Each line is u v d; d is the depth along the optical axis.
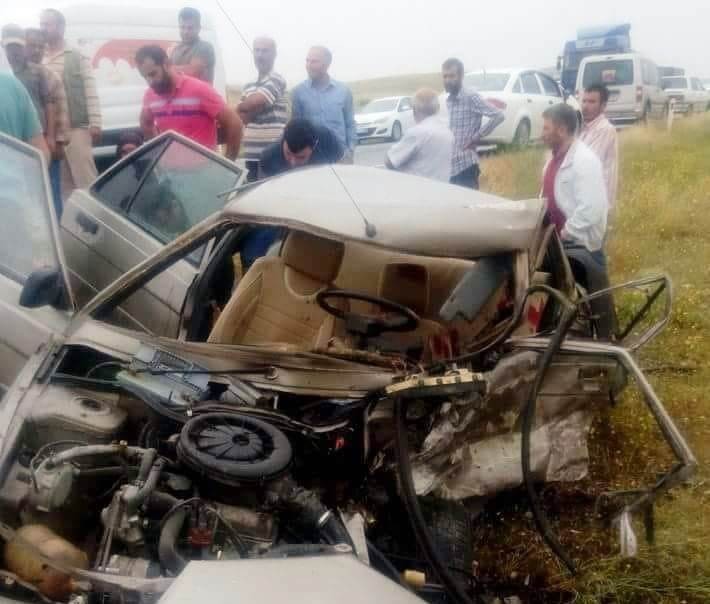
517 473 3.53
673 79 31.28
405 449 3.05
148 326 4.52
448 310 3.43
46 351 3.54
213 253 4.54
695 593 3.59
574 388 3.48
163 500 2.73
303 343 4.27
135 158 5.12
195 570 2.32
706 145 15.96
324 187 3.99
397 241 3.41
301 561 2.42
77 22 9.40
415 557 3.20
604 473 4.54
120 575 2.49
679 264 8.18
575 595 3.61
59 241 3.93
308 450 3.20
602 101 6.52
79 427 3.11
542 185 6.03
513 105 16.19
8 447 2.89
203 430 2.94
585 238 5.66
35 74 7.00
